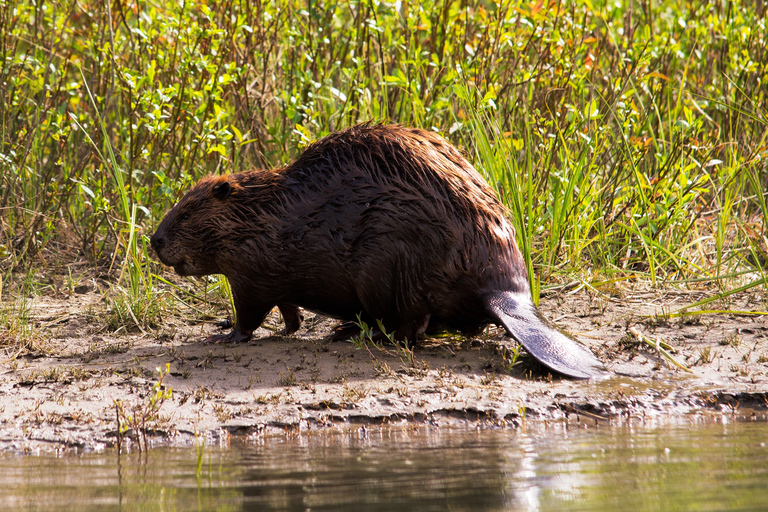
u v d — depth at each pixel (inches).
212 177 366.0
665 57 571.5
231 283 362.6
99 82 523.5
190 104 493.4
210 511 189.6
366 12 529.0
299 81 510.9
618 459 232.2
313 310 365.1
